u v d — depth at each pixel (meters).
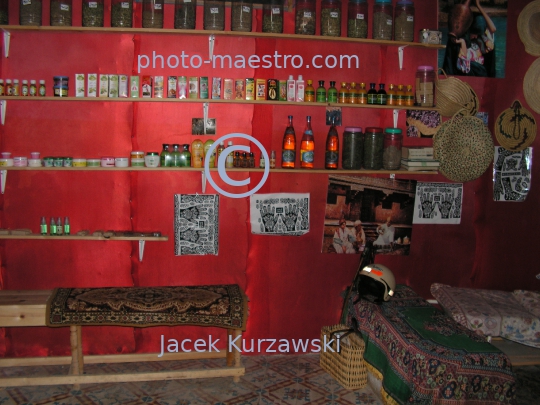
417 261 3.99
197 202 3.69
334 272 3.90
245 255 3.79
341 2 3.69
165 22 3.48
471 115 3.83
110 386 3.33
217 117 3.63
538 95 4.02
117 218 3.64
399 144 3.69
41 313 3.17
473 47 3.92
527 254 4.15
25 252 3.58
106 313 3.20
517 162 4.06
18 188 3.53
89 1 3.33
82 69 3.49
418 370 2.72
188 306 3.27
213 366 3.66
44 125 3.50
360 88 3.63
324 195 3.82
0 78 3.43
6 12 3.35
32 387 3.29
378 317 3.20
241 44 3.62
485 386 2.74
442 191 3.96
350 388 3.33
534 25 3.96
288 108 3.69
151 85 3.45
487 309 3.52
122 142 3.57
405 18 3.64
